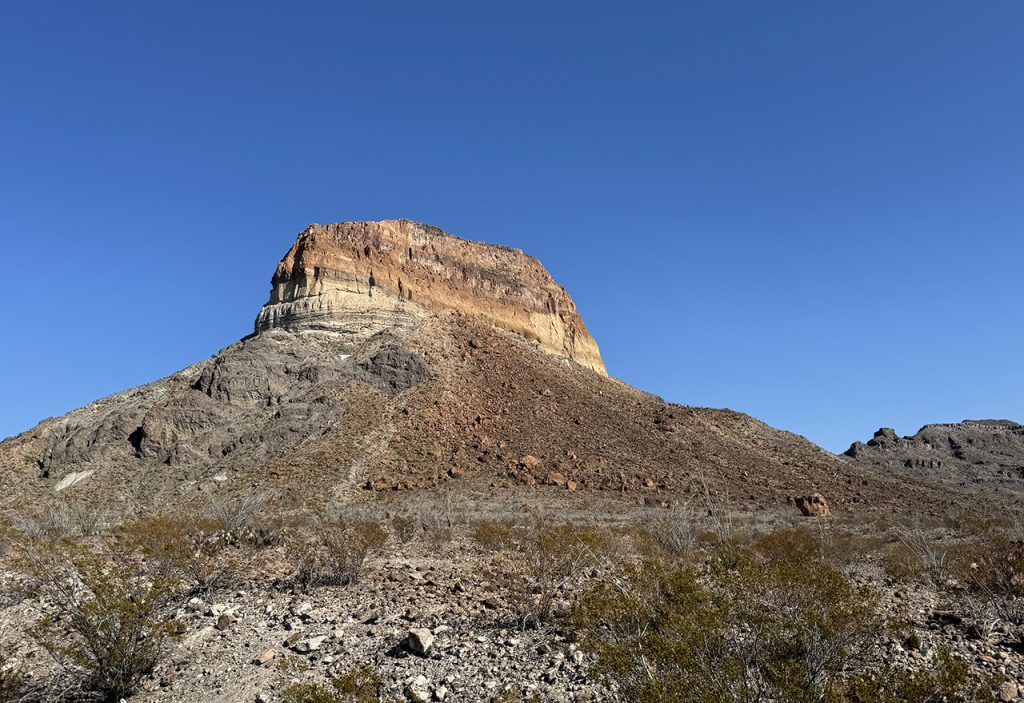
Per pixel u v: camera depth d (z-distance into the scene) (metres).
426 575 16.44
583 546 16.02
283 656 10.05
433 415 64.62
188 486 50.72
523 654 9.55
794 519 41.66
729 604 8.02
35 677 9.45
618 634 8.81
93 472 54.25
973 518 37.22
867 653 8.40
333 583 15.12
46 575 12.56
